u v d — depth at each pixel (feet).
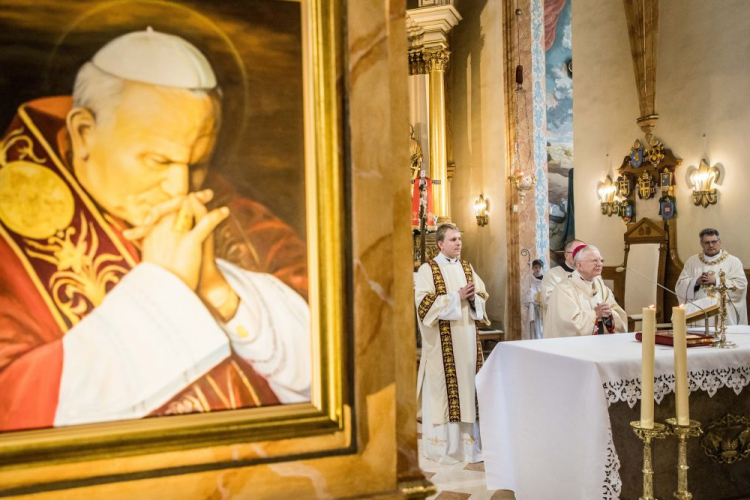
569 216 55.26
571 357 11.30
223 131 4.59
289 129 4.76
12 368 4.13
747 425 12.59
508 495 13.76
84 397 4.25
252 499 4.52
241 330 4.60
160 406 4.40
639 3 29.63
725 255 24.66
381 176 4.94
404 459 5.08
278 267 4.71
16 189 4.17
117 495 4.24
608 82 32.86
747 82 25.63
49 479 4.11
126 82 4.40
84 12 4.33
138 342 4.38
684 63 28.50
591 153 34.01
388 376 4.91
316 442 4.71
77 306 4.28
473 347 16.78
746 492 12.68
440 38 32.83
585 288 16.22
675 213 29.07
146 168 4.42
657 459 11.87
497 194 31.55
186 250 4.50
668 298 28.91
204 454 4.43
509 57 30.58
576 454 11.05
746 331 15.10
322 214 4.75
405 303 5.09
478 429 16.78
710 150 27.30
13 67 4.18
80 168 4.30
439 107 33.19
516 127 30.30
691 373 11.56
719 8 26.78
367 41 4.92
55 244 4.24
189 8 4.54
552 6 53.11
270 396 4.64
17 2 4.20
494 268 31.78
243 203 4.64
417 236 31.73
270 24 4.73
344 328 4.80
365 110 4.91
